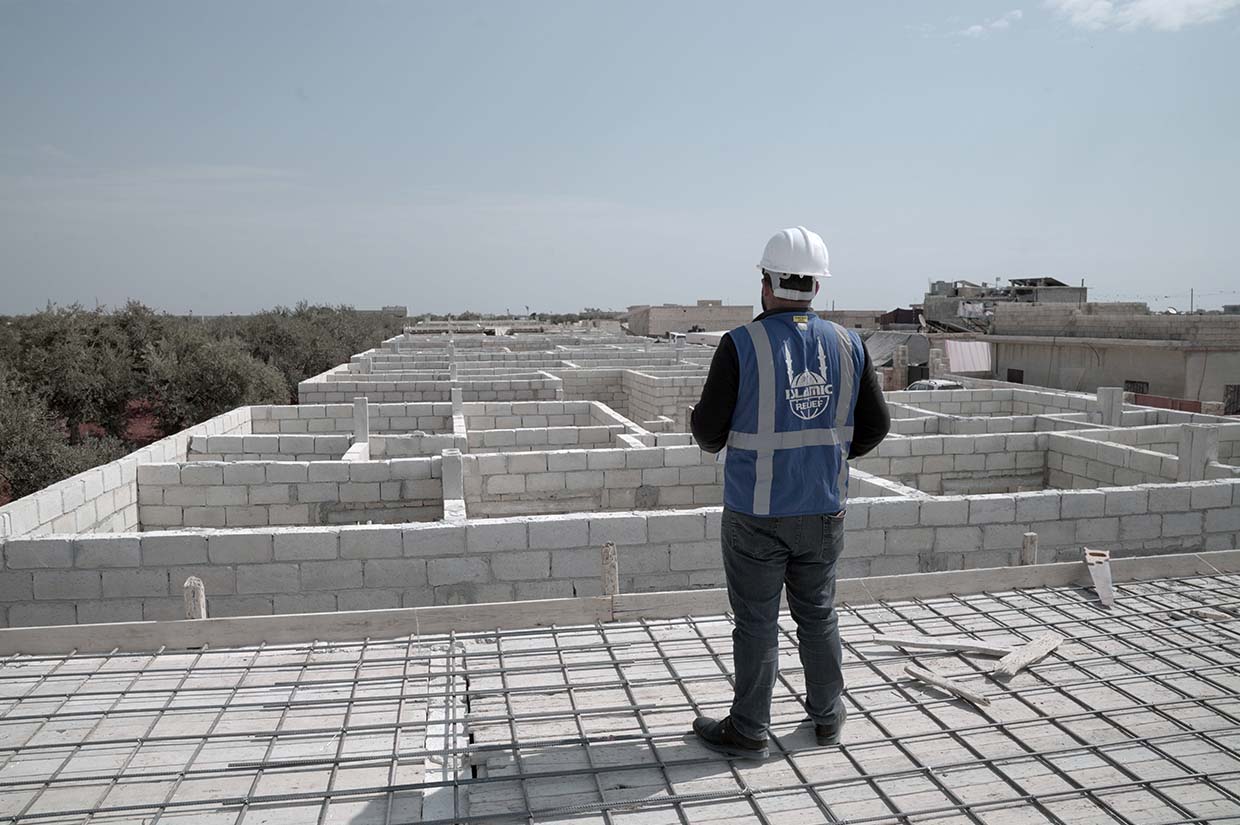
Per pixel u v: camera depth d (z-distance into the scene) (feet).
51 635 13.28
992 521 23.70
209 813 9.39
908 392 53.01
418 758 10.41
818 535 9.70
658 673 12.74
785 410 9.43
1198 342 75.36
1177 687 12.23
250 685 12.25
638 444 37.01
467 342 118.01
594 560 21.59
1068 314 89.71
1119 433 37.68
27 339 74.18
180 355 79.25
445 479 27.73
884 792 9.72
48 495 26.32
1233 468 29.66
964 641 13.74
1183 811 9.30
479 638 13.97
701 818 9.30
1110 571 16.49
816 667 10.31
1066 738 10.87
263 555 20.84
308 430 48.88
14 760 10.38
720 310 211.41
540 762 10.37
